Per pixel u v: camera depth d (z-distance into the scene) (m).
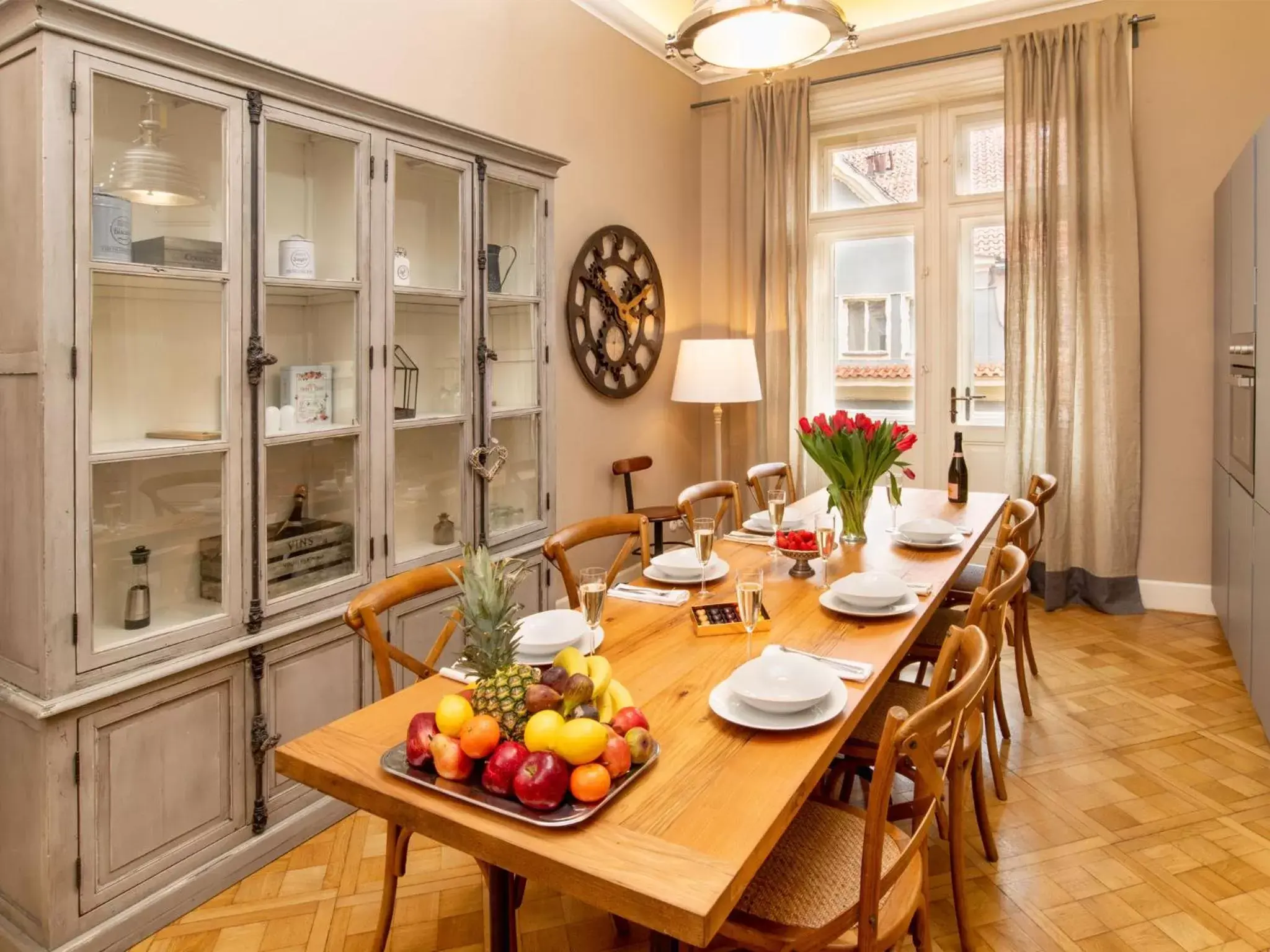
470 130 2.78
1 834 1.91
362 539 2.50
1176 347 4.31
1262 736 2.94
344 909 2.08
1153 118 4.28
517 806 1.15
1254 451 3.09
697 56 2.81
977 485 4.98
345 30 3.02
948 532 2.72
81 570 1.81
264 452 2.20
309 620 2.32
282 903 2.11
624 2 4.69
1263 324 2.93
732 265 5.37
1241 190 3.33
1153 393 4.38
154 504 1.97
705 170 5.50
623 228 4.60
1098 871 2.19
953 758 1.57
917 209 5.00
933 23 4.69
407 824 1.19
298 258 2.30
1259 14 4.06
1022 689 3.13
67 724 1.81
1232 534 3.62
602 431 4.59
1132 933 1.95
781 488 2.60
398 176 2.59
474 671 1.46
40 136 1.72
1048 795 2.57
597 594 1.70
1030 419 4.53
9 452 1.82
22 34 1.72
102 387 1.86
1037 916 2.01
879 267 5.20
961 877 1.78
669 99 5.13
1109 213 4.28
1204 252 4.22
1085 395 4.40
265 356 2.16
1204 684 3.41
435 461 2.79
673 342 5.23
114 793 1.91
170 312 1.99
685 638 1.86
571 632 1.78
